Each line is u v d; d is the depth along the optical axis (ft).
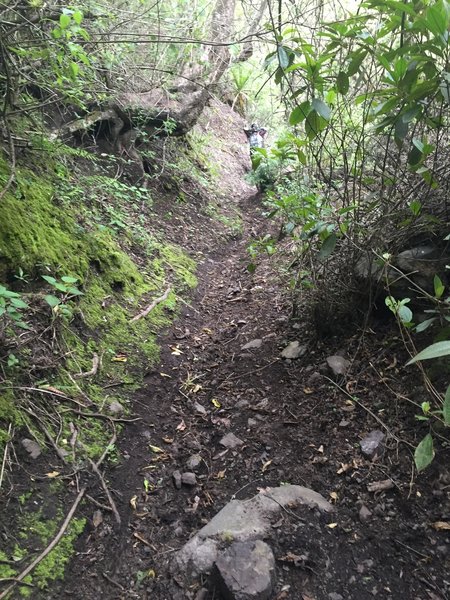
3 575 6.15
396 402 8.93
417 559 6.67
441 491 7.35
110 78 19.02
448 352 4.90
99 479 8.12
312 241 11.34
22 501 7.11
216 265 19.16
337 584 6.43
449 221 9.67
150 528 7.59
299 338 12.12
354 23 8.53
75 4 14.64
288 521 7.13
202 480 8.55
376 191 10.32
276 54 8.83
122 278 13.57
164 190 21.86
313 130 9.21
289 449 8.95
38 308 9.90
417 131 10.37
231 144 37.35
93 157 16.96
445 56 7.53
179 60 24.50
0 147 12.47
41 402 8.69
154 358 11.80
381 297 10.57
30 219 11.29
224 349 12.71
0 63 12.41
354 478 8.02
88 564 6.86
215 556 6.64
